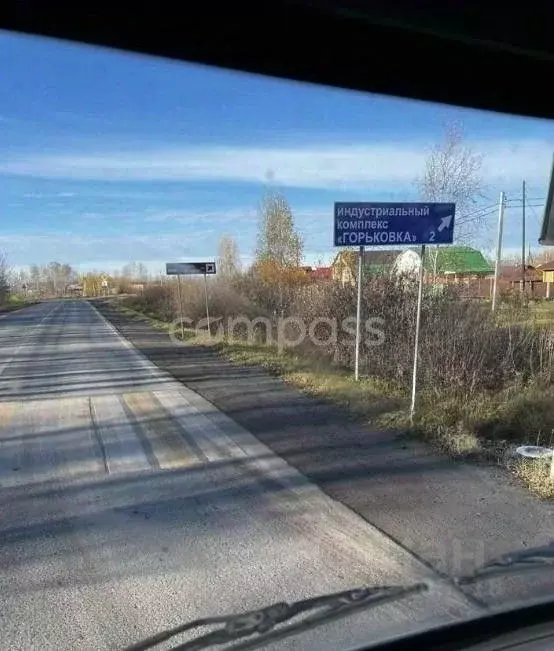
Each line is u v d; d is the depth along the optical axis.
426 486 4.41
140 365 11.77
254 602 2.82
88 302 68.94
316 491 4.37
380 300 9.73
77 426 6.64
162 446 5.71
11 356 14.38
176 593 2.94
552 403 6.32
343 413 6.98
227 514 3.97
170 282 30.59
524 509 3.92
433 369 7.69
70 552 3.43
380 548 3.39
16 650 2.50
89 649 2.49
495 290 16.22
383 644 2.38
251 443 5.75
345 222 7.23
